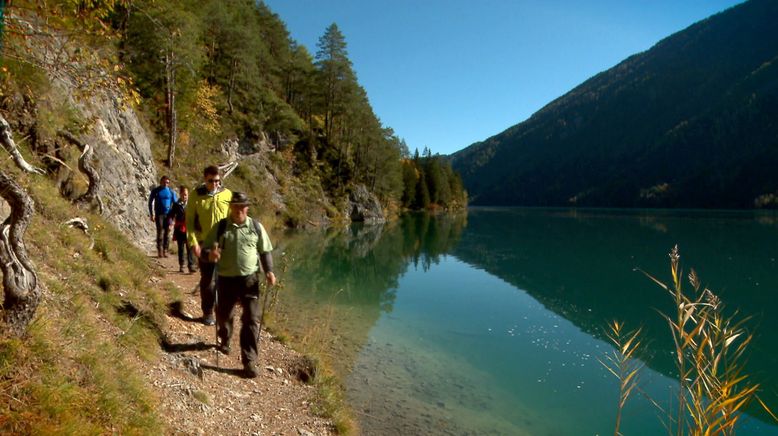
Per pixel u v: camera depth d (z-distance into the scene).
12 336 2.64
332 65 48.94
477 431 5.14
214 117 29.23
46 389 2.48
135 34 18.41
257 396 4.38
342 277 15.16
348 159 54.06
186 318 5.70
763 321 10.91
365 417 5.07
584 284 15.88
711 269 18.72
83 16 3.75
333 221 39.78
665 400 6.30
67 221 5.93
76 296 3.96
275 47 53.28
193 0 29.45
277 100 40.25
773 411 6.01
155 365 4.00
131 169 10.55
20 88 6.72
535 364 7.74
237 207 4.52
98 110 9.57
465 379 6.86
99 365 3.07
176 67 20.47
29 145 6.90
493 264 20.48
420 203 91.50
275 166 36.03
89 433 2.42
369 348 7.81
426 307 11.77
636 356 8.31
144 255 8.29
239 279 4.64
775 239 30.19
